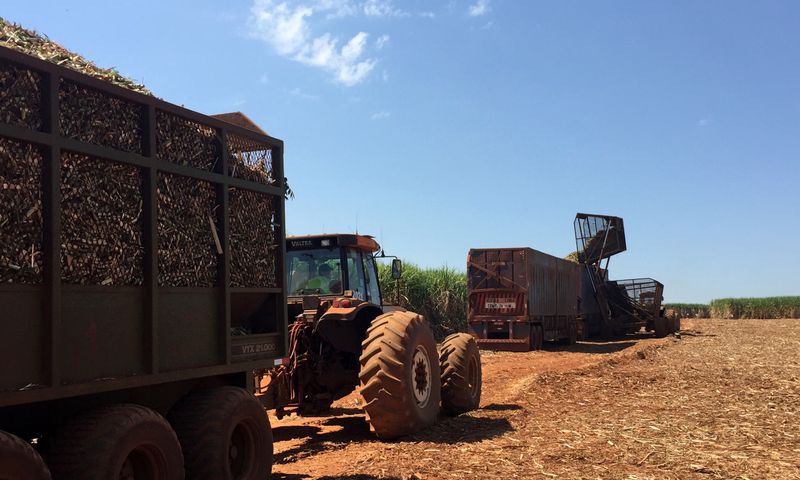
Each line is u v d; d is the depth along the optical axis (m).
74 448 3.69
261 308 5.89
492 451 6.57
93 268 3.91
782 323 40.59
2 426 3.74
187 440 4.70
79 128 3.90
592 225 29.09
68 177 3.80
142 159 4.31
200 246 4.91
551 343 25.98
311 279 9.11
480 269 21.73
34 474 3.20
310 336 8.29
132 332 4.16
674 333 29.23
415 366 7.78
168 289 4.49
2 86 3.45
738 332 29.86
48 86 3.67
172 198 4.65
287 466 6.22
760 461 6.13
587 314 29.19
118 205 4.15
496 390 11.73
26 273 3.45
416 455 6.43
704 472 5.79
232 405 4.96
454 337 9.52
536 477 5.62
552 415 8.61
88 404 4.13
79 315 3.76
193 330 4.75
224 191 5.16
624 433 7.39
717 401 9.62
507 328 21.78
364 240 9.30
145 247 4.32
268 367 5.70
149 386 4.65
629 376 12.45
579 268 28.28
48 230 3.58
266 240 5.82
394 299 26.02
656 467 5.95
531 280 21.72
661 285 28.95
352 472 5.83
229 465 4.88
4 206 3.39
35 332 3.48
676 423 7.96
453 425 7.98
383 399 7.24
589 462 6.13
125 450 3.84
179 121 4.78
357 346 8.43
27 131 3.49
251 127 5.96
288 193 6.17
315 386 8.44
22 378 3.39
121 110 4.25
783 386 11.12
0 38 4.12
